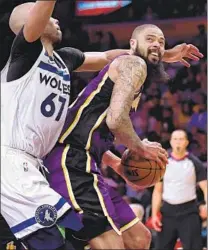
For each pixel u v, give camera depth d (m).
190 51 5.91
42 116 4.79
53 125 4.86
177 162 10.31
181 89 17.86
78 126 5.08
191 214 10.22
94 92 5.11
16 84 4.79
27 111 4.77
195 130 16.00
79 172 5.02
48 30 4.84
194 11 18.78
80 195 4.95
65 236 4.83
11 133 4.77
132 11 19.75
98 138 5.13
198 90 17.70
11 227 4.73
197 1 18.88
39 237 4.68
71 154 5.04
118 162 5.51
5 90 4.80
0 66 9.09
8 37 10.54
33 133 4.78
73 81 17.34
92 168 5.07
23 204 4.68
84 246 5.09
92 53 5.59
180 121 16.80
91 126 5.07
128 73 4.90
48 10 4.55
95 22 20.06
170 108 16.98
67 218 4.72
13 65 4.79
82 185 4.98
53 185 4.98
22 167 4.73
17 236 4.70
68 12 19.81
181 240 10.24
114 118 4.77
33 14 4.57
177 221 10.24
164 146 15.11
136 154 5.32
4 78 4.85
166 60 5.86
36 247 4.69
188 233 10.16
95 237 4.94
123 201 5.59
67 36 19.31
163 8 19.30
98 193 5.01
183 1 19.06
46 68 4.84
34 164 4.84
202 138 15.76
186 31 18.81
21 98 4.77
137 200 12.27
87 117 5.09
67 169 4.99
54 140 4.95
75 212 4.89
